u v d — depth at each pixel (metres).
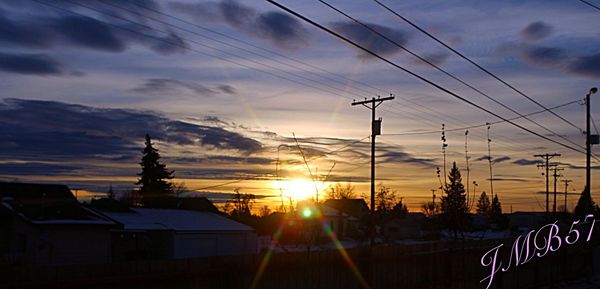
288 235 50.03
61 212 28.77
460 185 58.69
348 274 14.68
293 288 12.88
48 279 8.32
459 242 20.00
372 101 36.81
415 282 17.38
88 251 28.22
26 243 26.92
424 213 85.31
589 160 36.72
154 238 33.19
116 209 35.12
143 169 61.19
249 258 11.73
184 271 10.30
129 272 9.41
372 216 36.78
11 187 31.47
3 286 7.79
